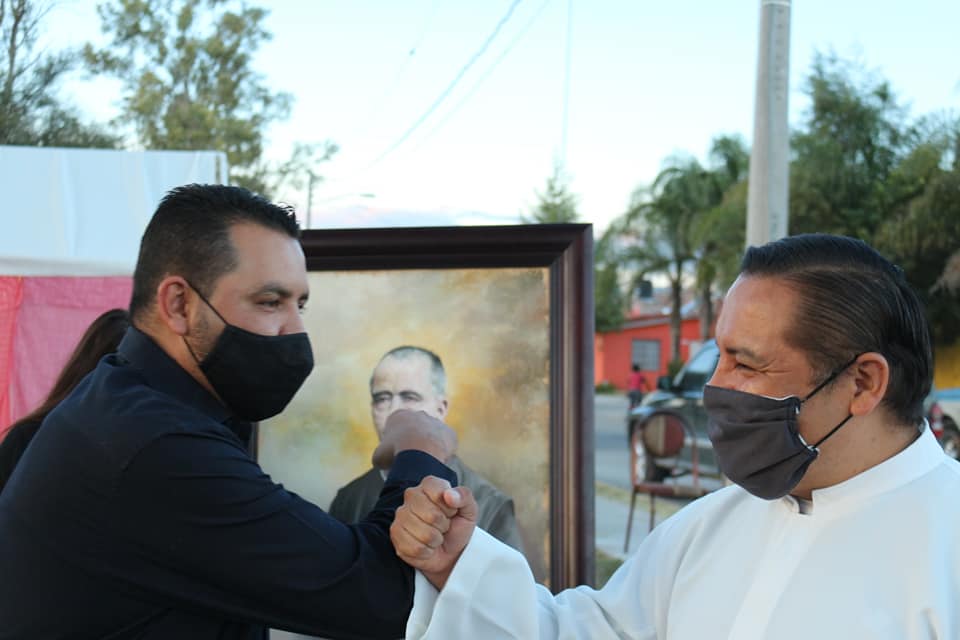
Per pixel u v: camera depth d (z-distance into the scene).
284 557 1.37
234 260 1.47
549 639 1.74
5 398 3.52
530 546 2.38
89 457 1.35
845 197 16.62
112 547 1.34
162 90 14.37
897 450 1.43
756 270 1.43
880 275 1.39
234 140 14.73
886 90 17.09
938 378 15.78
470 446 2.42
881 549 1.37
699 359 9.47
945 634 1.29
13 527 1.39
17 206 3.46
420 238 2.41
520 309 2.41
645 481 8.31
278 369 1.51
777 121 7.45
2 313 3.52
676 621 1.63
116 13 13.88
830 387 1.38
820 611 1.39
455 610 1.51
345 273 2.50
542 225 2.35
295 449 2.52
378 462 1.75
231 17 14.68
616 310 30.03
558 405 2.35
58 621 1.35
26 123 8.03
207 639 1.39
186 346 1.50
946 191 15.35
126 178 3.56
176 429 1.36
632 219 24.81
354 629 1.44
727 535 1.62
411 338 2.46
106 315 2.48
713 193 23.80
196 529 1.34
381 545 1.49
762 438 1.39
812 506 1.47
